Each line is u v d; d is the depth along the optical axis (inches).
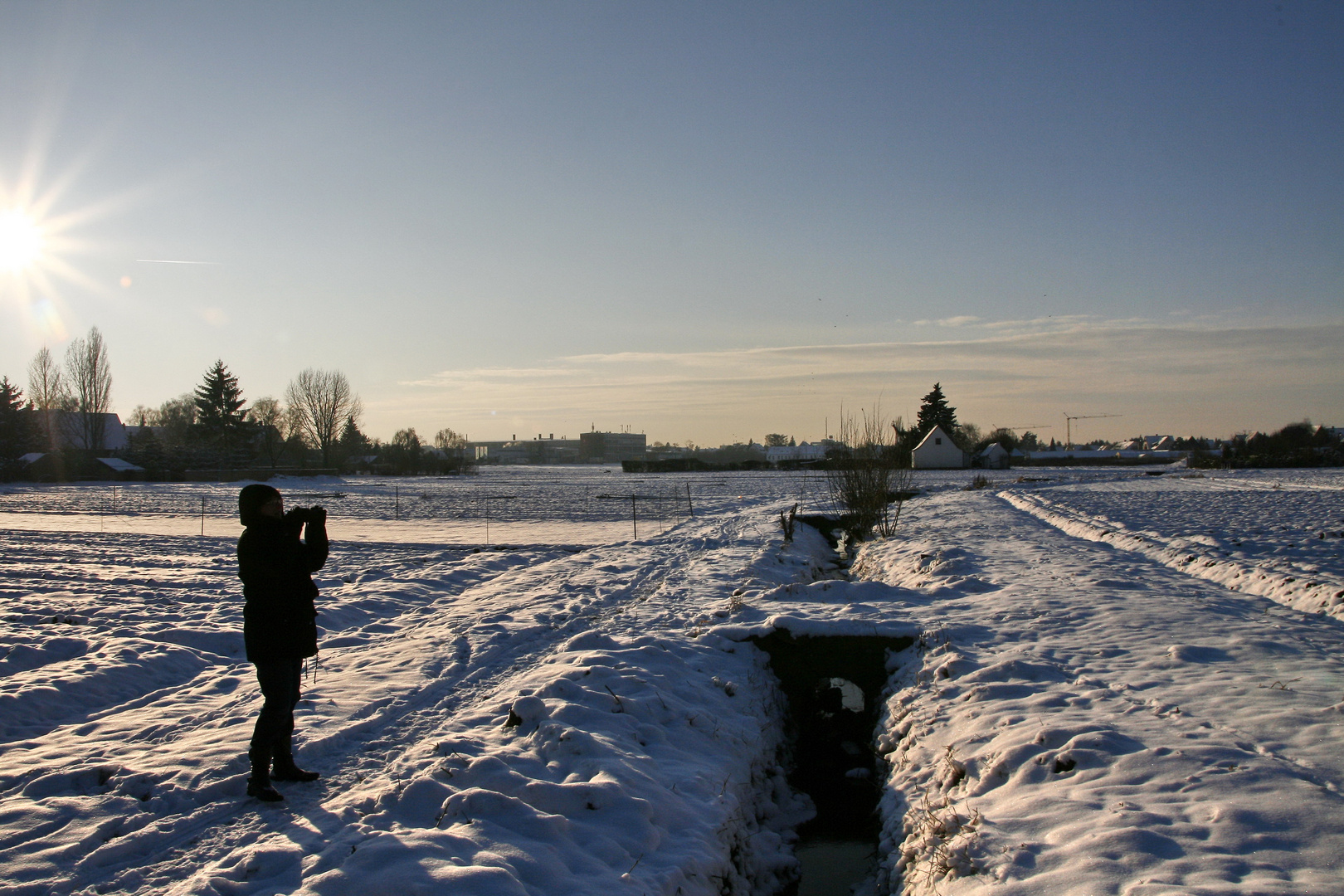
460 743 248.4
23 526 1175.6
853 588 483.2
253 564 215.6
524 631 423.5
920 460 3698.3
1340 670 297.9
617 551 800.9
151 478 3075.8
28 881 175.5
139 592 577.0
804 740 363.9
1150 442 7632.9
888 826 248.5
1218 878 158.6
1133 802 198.2
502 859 179.0
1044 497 1380.4
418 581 623.2
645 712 284.2
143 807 213.9
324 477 3528.5
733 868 215.0
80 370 3545.8
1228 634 358.0
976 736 261.9
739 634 385.4
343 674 348.5
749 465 4306.1
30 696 306.8
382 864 175.3
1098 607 416.2
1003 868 179.5
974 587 486.0
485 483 3021.7
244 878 174.4
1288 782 199.5
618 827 204.5
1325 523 851.4
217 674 363.9
